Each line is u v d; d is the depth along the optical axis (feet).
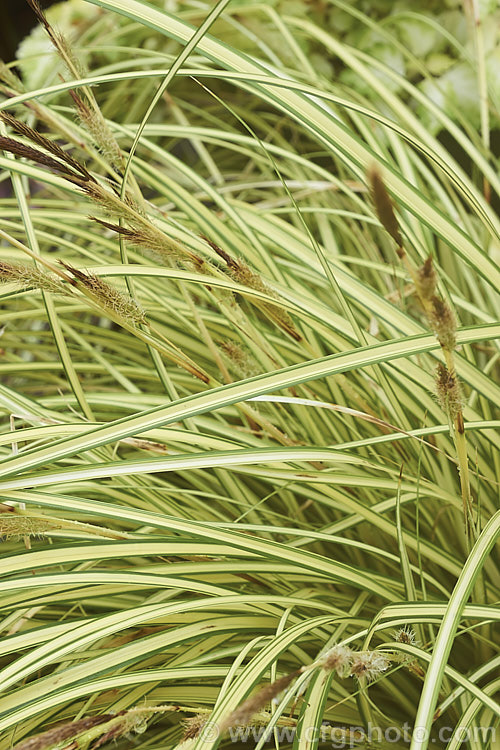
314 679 1.77
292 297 2.00
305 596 1.94
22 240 2.70
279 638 1.76
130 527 2.16
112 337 2.45
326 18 3.17
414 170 2.32
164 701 1.90
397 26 3.12
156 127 2.27
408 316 1.95
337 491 1.93
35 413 1.99
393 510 2.08
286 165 3.02
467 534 1.80
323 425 2.21
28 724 1.85
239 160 3.60
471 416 1.94
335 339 1.99
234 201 2.34
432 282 1.56
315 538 1.87
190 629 1.83
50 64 3.08
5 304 2.44
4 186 3.44
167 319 2.30
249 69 1.82
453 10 3.06
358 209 2.92
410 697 1.99
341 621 1.84
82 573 1.80
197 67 2.28
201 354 2.29
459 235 1.80
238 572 1.85
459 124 3.08
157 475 2.29
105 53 3.34
